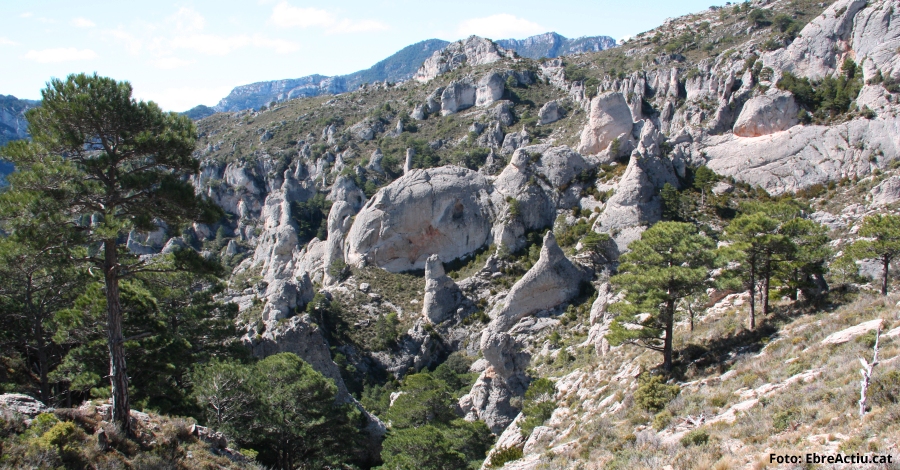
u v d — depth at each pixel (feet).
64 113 82.64
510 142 458.91
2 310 124.67
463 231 316.40
